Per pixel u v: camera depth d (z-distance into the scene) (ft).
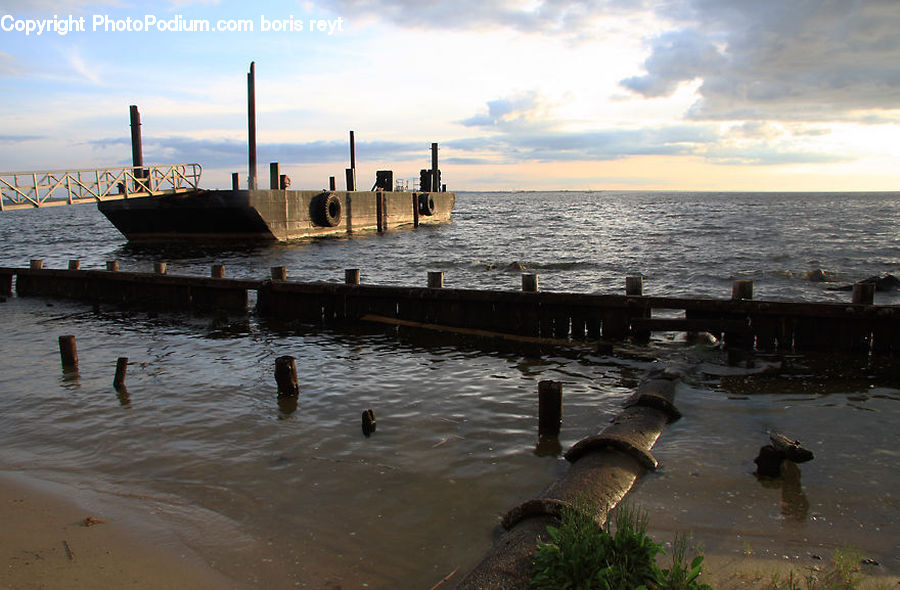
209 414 24.72
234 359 34.37
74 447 21.43
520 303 39.24
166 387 28.63
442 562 14.06
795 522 15.43
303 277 75.05
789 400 25.95
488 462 19.79
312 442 21.63
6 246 131.03
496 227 182.80
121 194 98.37
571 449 19.40
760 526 15.21
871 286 32.53
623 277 73.92
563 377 30.30
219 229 107.45
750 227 170.09
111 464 19.90
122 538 15.10
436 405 25.80
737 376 29.58
